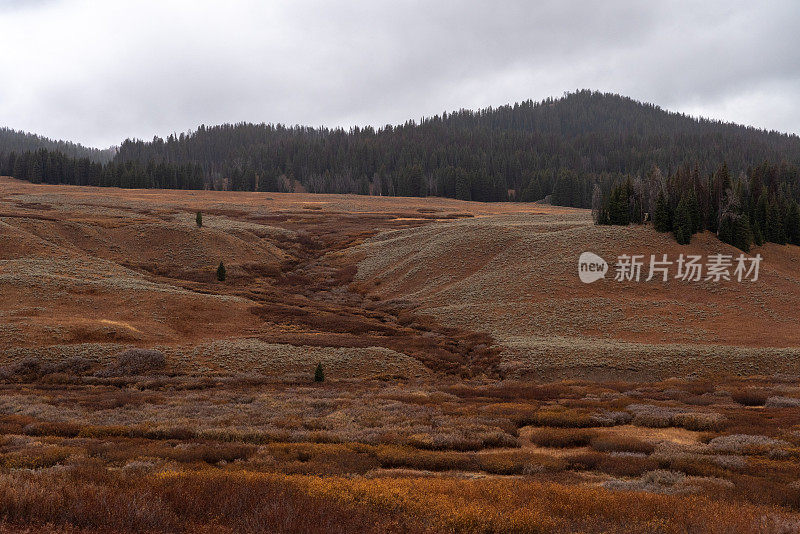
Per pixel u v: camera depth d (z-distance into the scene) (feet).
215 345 153.07
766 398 102.12
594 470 58.95
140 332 155.94
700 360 145.69
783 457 61.72
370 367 146.72
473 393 117.80
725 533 32.78
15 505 29.35
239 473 44.14
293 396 108.88
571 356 150.82
